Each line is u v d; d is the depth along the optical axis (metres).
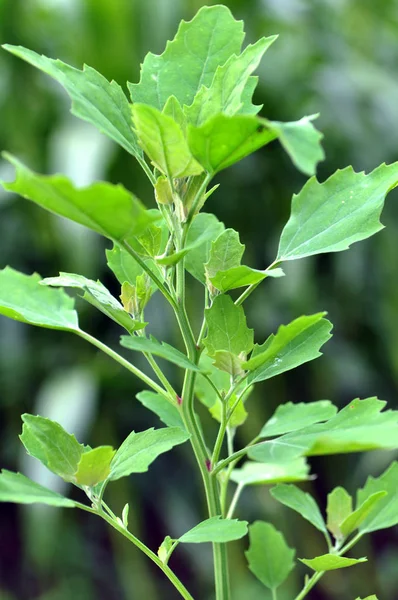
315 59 1.84
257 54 0.76
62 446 0.76
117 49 1.64
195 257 0.81
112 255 0.81
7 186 0.71
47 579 2.05
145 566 1.88
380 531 2.08
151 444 0.76
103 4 1.60
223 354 0.75
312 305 1.75
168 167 0.74
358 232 0.77
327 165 1.76
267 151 1.72
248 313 1.74
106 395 1.77
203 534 0.75
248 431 1.72
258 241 1.77
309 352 0.78
